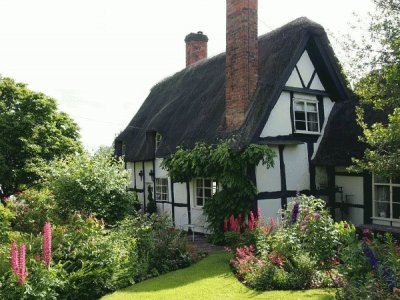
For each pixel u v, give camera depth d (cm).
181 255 869
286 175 1187
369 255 511
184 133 1353
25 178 1439
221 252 989
